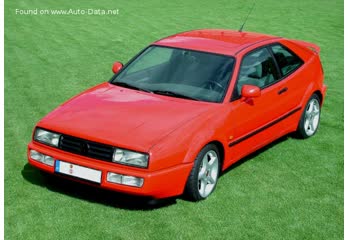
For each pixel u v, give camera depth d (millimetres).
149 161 5168
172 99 6090
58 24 16297
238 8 20625
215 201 5793
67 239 4902
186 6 20734
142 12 19094
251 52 6773
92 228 5098
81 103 6012
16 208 5410
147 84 6375
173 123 5574
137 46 13828
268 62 6984
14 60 11820
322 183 6473
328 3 22453
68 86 10109
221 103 6066
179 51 6688
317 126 8078
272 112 6855
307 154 7348
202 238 5035
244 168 6754
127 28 16125
